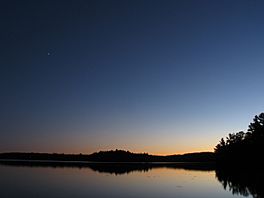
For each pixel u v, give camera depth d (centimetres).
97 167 14225
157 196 4925
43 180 6869
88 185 6094
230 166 14062
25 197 4541
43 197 4566
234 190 5759
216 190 5744
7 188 5438
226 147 15000
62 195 4784
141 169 12888
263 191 5628
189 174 9731
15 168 11631
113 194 5012
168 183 6744
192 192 5441
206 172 10800
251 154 12175
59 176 8050
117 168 13450
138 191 5403
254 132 12188
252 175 9156
